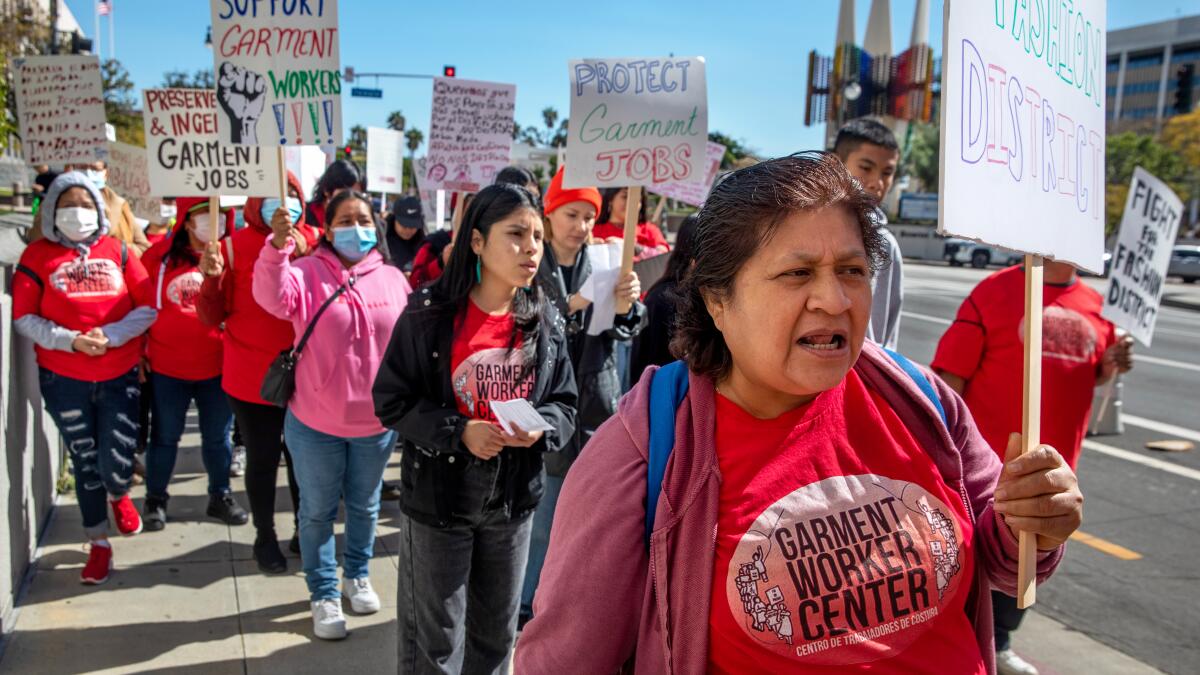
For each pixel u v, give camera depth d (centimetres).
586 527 143
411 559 281
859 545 134
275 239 344
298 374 358
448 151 660
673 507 139
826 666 131
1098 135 179
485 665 296
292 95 376
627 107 369
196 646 357
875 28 4612
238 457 613
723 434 142
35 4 1833
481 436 262
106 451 423
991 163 145
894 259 319
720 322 143
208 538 474
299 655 354
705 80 372
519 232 274
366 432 364
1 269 416
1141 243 411
